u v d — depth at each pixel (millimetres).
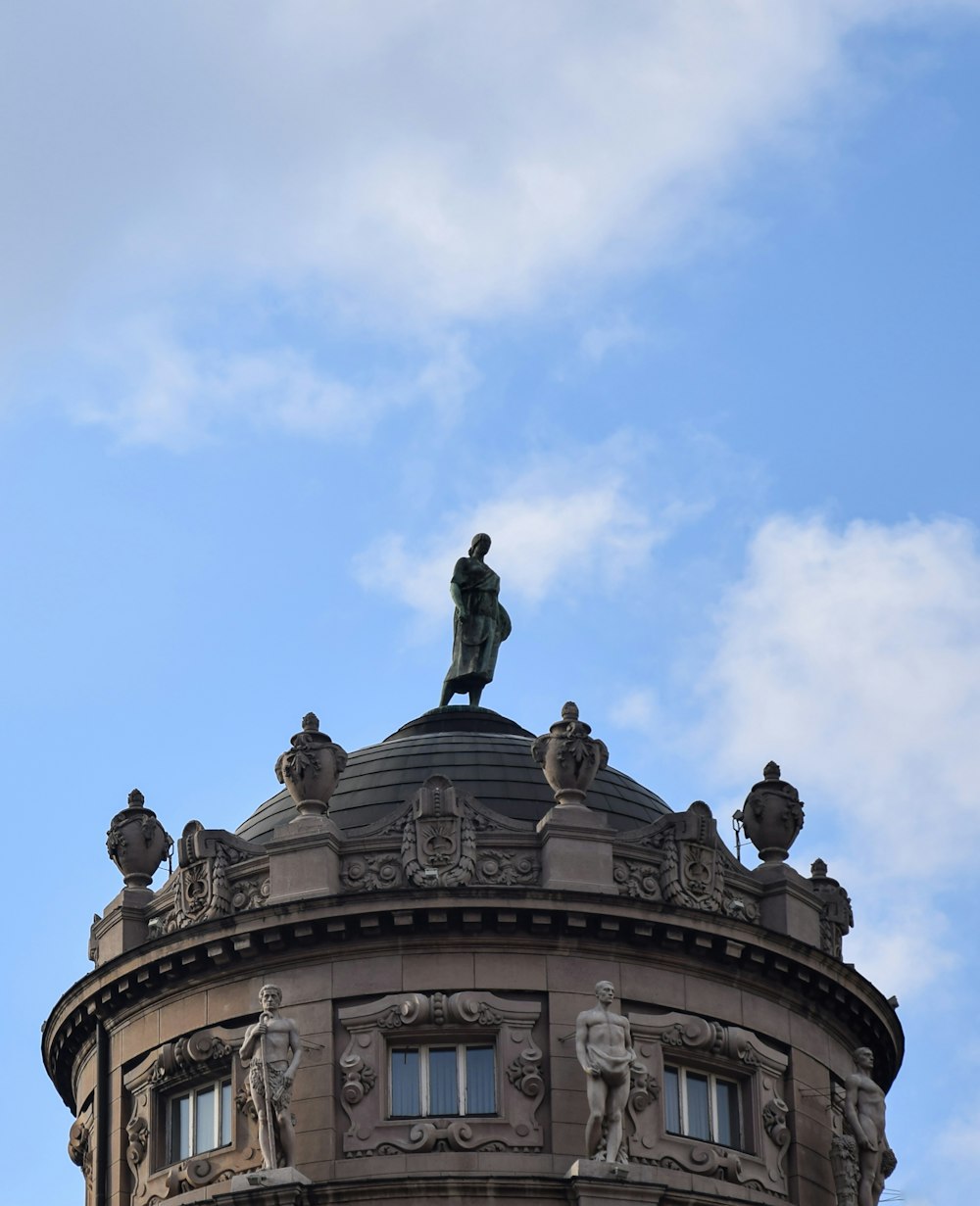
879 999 113625
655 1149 103812
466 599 125938
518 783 113500
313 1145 102688
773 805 113500
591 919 105438
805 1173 107812
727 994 108125
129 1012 110562
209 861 109375
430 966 104875
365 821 111875
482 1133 102562
